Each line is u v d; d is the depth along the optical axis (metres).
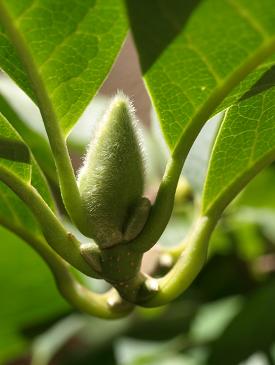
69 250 0.12
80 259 0.13
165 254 0.16
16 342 0.25
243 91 0.13
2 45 0.13
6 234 0.21
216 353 0.24
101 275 0.13
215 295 0.27
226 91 0.12
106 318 0.14
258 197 0.25
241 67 0.12
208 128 0.20
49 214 0.13
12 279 0.22
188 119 0.13
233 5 0.10
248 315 0.24
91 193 0.12
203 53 0.12
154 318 0.27
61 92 0.12
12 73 0.13
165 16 0.10
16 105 0.22
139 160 0.12
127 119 0.12
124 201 0.12
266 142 0.14
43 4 0.11
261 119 0.14
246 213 0.26
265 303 0.24
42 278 0.22
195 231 0.13
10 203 0.15
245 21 0.11
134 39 0.11
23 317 0.23
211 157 0.14
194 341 0.27
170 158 0.12
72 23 0.12
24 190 0.13
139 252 0.12
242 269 0.27
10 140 0.13
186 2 0.10
